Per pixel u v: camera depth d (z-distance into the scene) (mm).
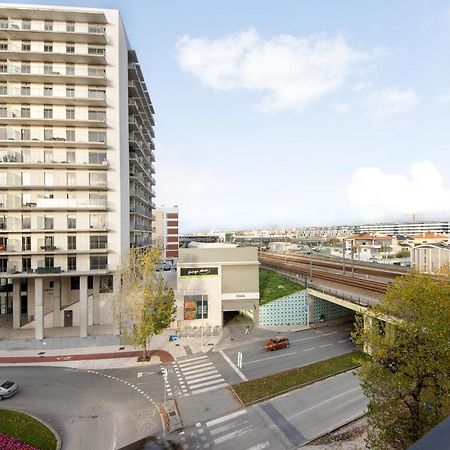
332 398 23922
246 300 42812
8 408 23750
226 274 42750
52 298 42406
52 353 34875
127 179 44250
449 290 16672
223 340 37562
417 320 15242
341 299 34781
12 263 38688
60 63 40469
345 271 53406
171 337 37844
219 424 21266
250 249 43031
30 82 40094
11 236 39062
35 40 40000
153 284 33688
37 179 39719
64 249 39469
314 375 27609
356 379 26656
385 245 114062
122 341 37062
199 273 41938
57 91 40469
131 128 46906
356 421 20984
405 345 15500
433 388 14562
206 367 30328
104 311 42531
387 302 17391
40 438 19828
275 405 23297
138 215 50469
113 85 41000
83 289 38094
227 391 25594
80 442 19812
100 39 39938
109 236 40594
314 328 41844
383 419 15438
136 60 47656
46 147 39969
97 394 25922
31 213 39281
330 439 19312
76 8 38812
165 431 20688
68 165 39156
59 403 24625
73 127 40656
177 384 27188
